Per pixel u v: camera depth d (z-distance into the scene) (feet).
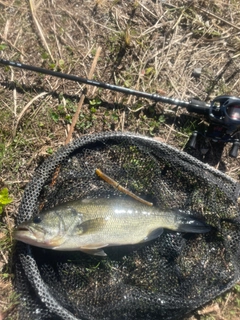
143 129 2.12
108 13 2.19
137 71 2.16
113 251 1.90
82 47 2.15
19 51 2.10
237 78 2.22
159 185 1.94
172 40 2.22
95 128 2.09
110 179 1.89
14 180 1.99
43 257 1.83
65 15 2.16
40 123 2.05
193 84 2.19
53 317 1.80
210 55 2.23
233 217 1.93
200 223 1.86
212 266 1.91
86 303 1.79
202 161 2.13
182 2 2.25
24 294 1.80
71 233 1.74
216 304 1.98
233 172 2.14
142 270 1.88
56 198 1.88
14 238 1.76
